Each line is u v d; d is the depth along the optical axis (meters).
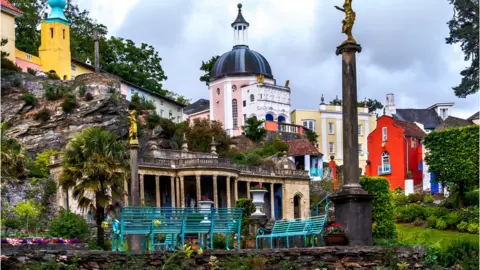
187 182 62.28
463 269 22.59
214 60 108.94
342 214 23.45
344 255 21.08
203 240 21.28
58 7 80.31
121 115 70.75
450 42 37.62
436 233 42.78
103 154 37.50
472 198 50.78
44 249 19.20
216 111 101.00
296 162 79.75
